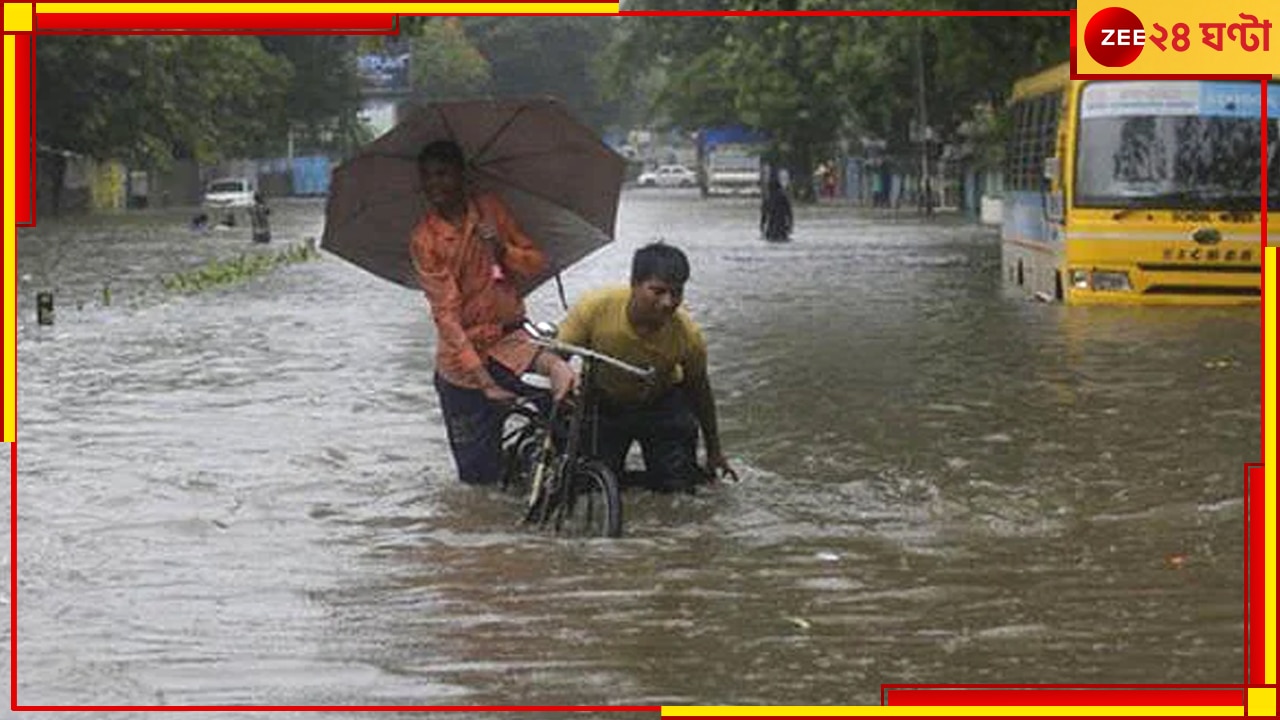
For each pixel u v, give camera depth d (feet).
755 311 84.74
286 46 295.69
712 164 330.34
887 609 28.76
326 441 45.57
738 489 38.60
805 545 33.47
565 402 35.32
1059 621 27.89
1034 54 112.98
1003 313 81.00
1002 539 33.91
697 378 36.60
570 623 28.04
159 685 24.73
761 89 242.99
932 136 225.76
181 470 41.55
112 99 227.20
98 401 53.88
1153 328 72.23
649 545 33.45
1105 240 80.94
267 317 84.48
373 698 24.12
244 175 327.88
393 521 35.78
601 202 37.68
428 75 363.97
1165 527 34.76
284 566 32.09
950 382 56.75
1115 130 81.00
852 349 67.05
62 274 120.37
